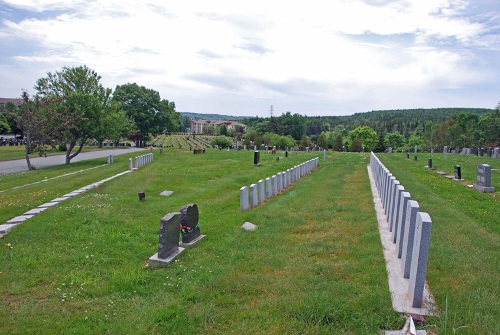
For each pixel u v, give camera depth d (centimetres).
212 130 16238
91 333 489
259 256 758
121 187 1708
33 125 3020
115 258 786
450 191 1545
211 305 553
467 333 448
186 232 868
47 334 491
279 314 517
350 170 2473
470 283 590
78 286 652
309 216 1088
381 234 884
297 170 2023
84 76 3503
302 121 10375
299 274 650
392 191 900
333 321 496
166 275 684
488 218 1054
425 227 503
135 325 502
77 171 2675
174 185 1816
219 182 1903
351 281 613
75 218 1069
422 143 7756
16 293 623
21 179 2328
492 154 3675
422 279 507
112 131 3525
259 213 1137
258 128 10356
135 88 7175
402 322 484
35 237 911
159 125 7412
